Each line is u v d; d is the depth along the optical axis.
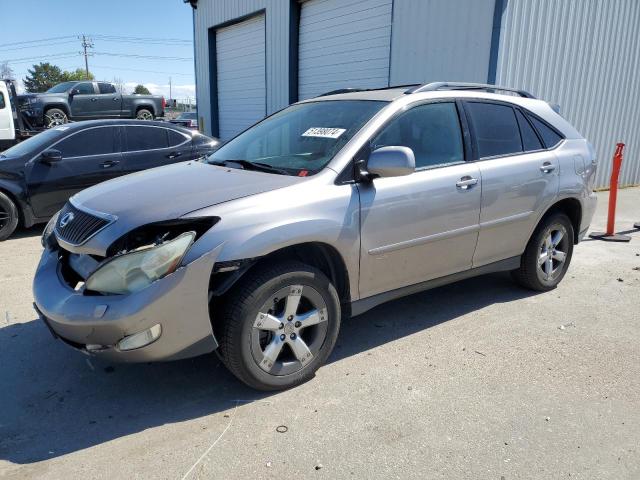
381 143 3.46
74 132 7.21
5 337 3.88
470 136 3.98
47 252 3.31
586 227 5.08
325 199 3.13
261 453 2.61
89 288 2.73
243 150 4.02
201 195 3.00
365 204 3.29
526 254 4.62
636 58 10.77
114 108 20.58
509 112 4.38
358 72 10.41
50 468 2.50
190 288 2.69
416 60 8.94
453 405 3.04
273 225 2.90
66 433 2.78
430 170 3.68
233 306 2.88
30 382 3.28
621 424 2.88
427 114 3.78
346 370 3.42
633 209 9.30
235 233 2.79
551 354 3.67
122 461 2.55
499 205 4.08
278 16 12.25
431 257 3.76
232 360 2.95
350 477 2.45
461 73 8.20
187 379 3.31
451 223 3.78
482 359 3.59
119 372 3.40
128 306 2.59
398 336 3.93
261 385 3.07
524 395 3.15
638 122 11.61
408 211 3.50
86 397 3.12
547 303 4.62
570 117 9.66
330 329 3.29
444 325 4.14
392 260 3.52
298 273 3.04
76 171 7.13
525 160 4.28
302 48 11.94
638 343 3.86
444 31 8.38
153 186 3.26
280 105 12.77
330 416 2.92
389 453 2.62
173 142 7.93
